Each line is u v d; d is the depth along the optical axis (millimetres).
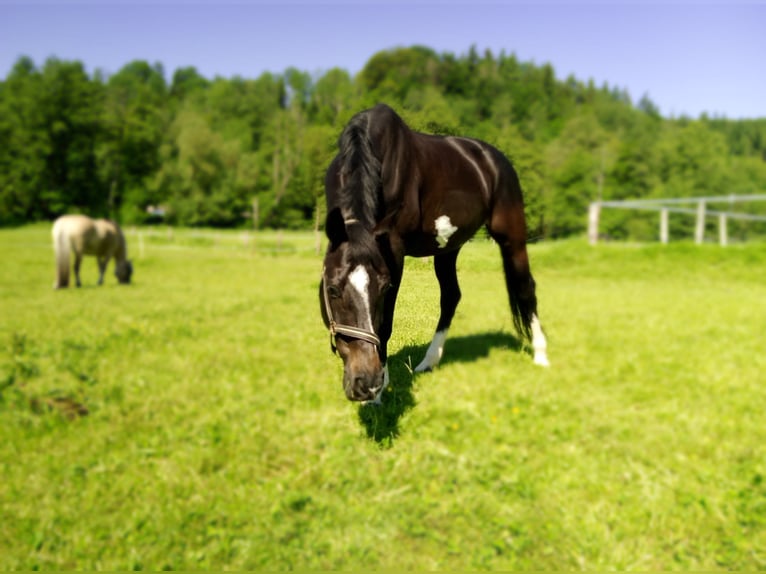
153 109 48000
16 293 10320
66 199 43781
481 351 4660
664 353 5473
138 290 10672
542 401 4066
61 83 43625
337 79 40969
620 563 2570
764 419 3936
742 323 6945
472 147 2922
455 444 3445
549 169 26156
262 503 3020
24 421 3973
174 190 43750
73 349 5699
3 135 43188
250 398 4262
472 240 2939
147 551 2709
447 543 2721
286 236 10047
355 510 2920
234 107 58594
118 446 3635
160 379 4777
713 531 2803
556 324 6660
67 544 2742
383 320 1868
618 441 3572
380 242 1860
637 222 30984
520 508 2939
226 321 7062
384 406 1966
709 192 34500
